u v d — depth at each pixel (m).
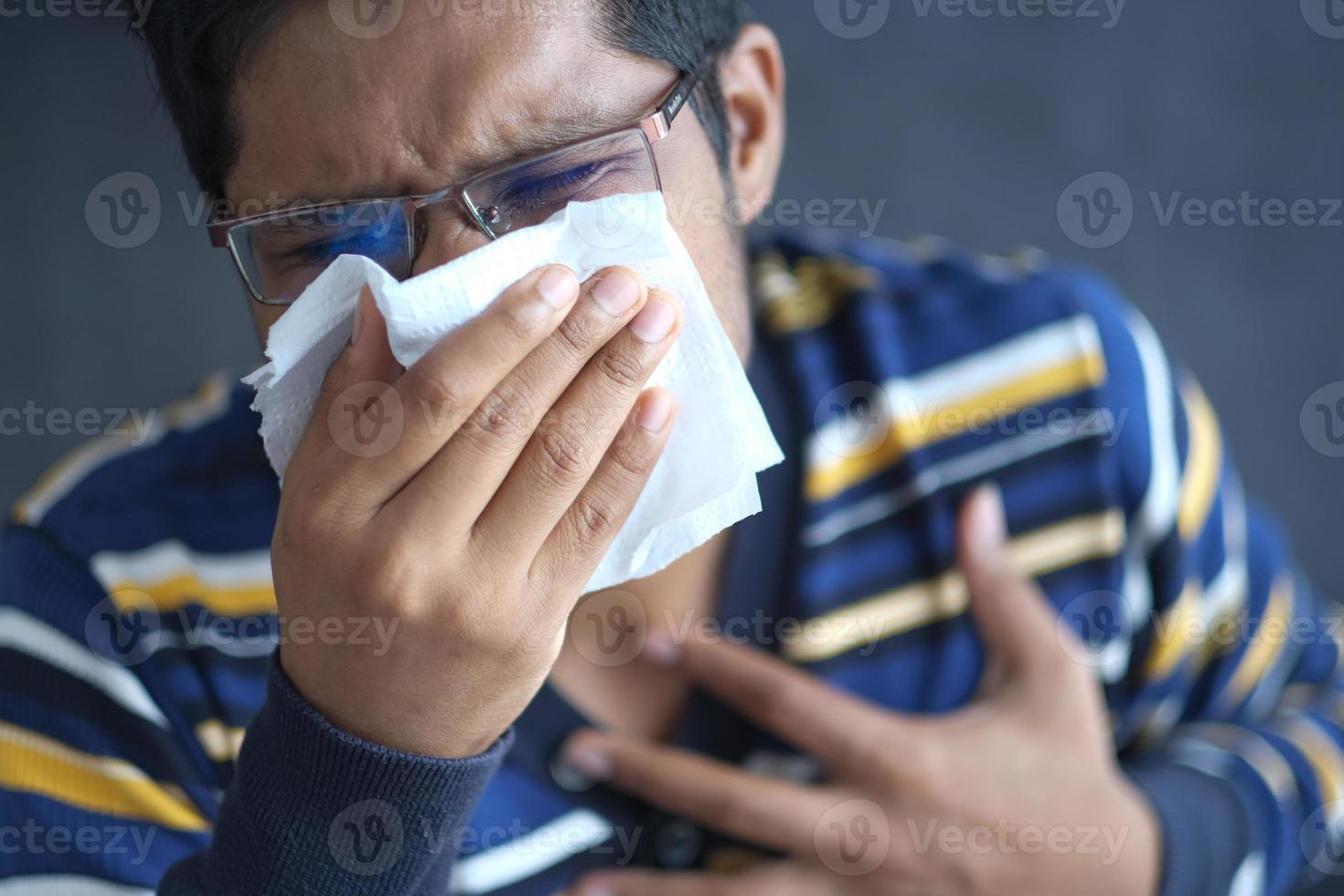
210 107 0.64
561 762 0.75
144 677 0.74
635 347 0.58
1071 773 0.76
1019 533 0.81
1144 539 0.83
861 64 1.70
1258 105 1.61
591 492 0.59
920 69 1.69
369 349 0.59
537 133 0.62
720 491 0.61
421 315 0.58
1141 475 0.83
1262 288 1.51
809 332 0.81
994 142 1.61
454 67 0.61
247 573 0.75
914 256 0.89
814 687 0.76
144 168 1.64
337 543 0.59
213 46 0.62
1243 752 0.83
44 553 0.76
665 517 0.62
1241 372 1.46
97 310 1.57
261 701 0.75
